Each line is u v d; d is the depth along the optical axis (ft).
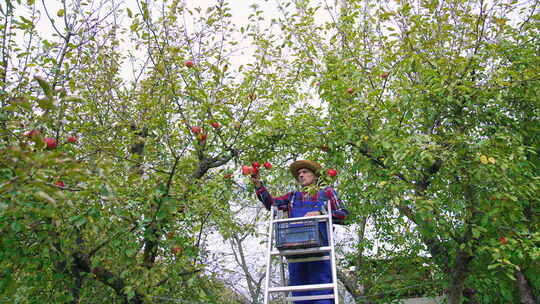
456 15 19.85
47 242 14.11
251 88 19.35
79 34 16.71
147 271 15.31
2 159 9.75
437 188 19.12
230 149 18.76
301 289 14.64
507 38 20.88
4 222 12.99
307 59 21.38
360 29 21.31
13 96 14.53
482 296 25.05
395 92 18.48
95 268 16.40
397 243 29.07
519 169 17.37
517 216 17.56
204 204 16.65
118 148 17.71
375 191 18.11
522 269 22.98
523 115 21.81
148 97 19.31
